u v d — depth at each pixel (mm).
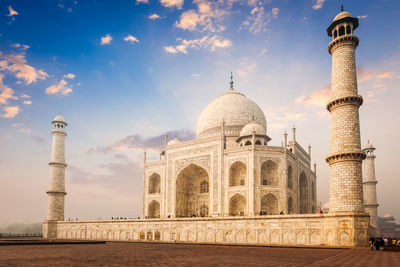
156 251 39062
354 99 56656
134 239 88875
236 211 87750
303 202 99875
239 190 85000
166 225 82938
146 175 107188
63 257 29188
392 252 38469
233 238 70562
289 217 62875
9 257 28969
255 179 82812
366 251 40500
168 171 101250
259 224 67125
